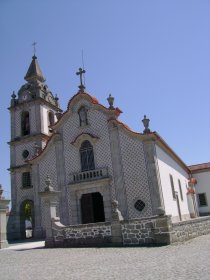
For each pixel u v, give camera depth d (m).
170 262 10.88
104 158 27.45
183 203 33.38
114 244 17.67
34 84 39.28
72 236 19.11
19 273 10.98
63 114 29.94
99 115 28.53
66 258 14.02
